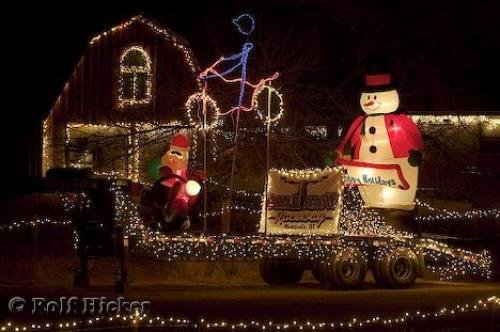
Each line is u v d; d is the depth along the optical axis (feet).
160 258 52.65
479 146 97.04
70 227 68.80
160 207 55.21
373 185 60.64
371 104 60.64
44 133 100.42
